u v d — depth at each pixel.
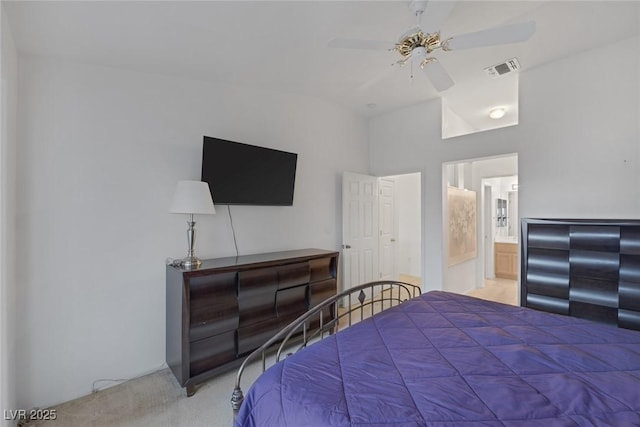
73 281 2.13
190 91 2.71
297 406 0.98
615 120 2.54
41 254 2.01
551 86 2.86
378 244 4.52
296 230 3.55
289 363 1.24
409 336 1.49
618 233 2.47
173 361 2.30
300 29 2.12
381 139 4.39
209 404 2.04
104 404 2.04
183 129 2.66
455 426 0.86
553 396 1.00
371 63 2.69
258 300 2.52
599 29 2.32
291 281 2.78
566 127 2.78
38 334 2.00
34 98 1.99
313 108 3.72
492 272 5.77
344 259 3.98
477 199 5.10
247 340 2.45
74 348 2.13
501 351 1.32
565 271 2.74
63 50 2.04
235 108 3.01
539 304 2.88
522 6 2.02
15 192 1.90
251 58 2.49
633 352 1.32
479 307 1.94
